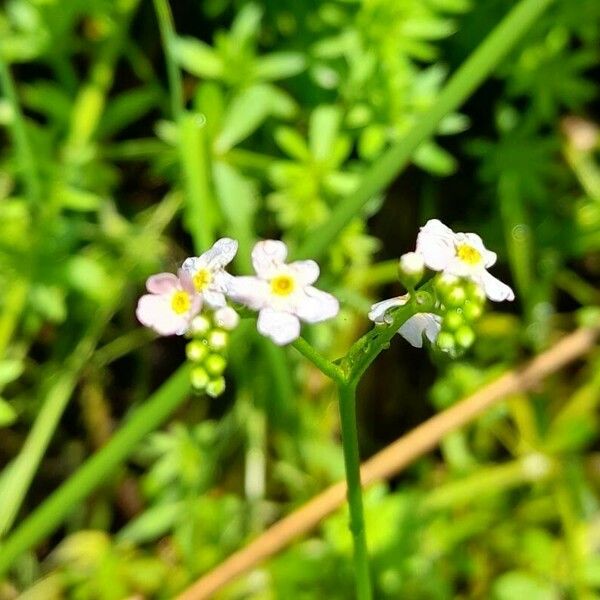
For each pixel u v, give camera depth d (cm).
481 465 16
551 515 15
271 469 16
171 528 16
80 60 17
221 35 15
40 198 15
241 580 14
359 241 16
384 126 15
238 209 14
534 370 15
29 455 15
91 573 15
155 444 15
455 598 15
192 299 8
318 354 9
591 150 16
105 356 16
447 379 16
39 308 15
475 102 17
